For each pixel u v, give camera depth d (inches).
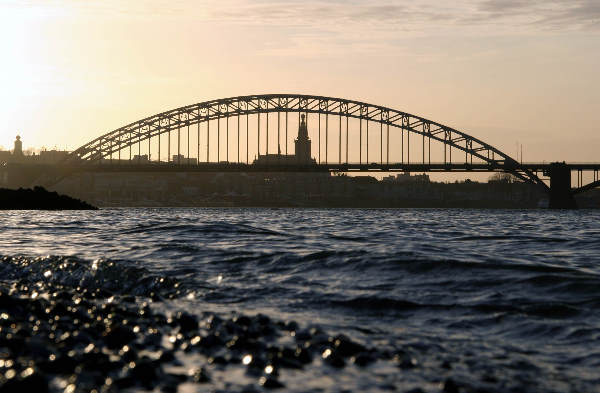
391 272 723.4
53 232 1530.5
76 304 528.1
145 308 518.6
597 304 549.6
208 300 586.9
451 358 393.4
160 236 1277.1
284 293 615.5
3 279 719.7
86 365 327.9
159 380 318.7
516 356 402.0
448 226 2319.1
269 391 316.5
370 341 427.5
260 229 1539.1
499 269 726.5
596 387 344.2
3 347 362.3
